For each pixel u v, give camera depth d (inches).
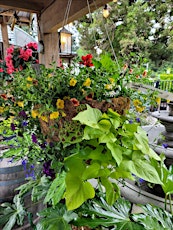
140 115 47.3
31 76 37.6
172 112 64.8
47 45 87.8
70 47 105.1
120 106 31.6
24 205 47.3
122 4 271.3
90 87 31.6
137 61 57.4
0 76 58.4
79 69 35.6
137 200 53.6
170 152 57.5
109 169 25.8
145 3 278.2
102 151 25.5
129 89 36.7
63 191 32.8
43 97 31.7
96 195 35.6
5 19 138.9
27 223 48.1
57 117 28.6
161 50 320.8
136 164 25.3
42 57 87.9
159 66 324.2
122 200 36.0
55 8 75.1
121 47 265.3
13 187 48.3
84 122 24.6
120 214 33.0
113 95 32.6
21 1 82.5
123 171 25.4
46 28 84.4
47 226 30.3
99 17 246.4
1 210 44.1
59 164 29.9
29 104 35.3
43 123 32.9
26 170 44.3
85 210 32.6
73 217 31.7
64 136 28.8
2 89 43.8
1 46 153.4
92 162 25.5
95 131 25.0
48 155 31.5
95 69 34.8
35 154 37.2
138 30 295.4
